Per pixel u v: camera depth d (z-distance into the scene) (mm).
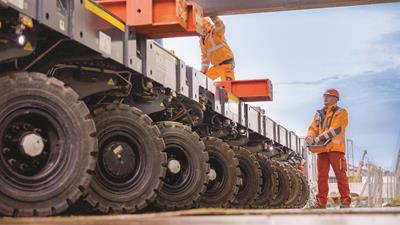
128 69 5672
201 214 3348
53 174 4184
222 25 12938
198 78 7832
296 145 15883
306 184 15531
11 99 4012
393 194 12969
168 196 6664
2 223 2879
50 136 4258
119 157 5336
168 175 6754
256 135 11891
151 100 6457
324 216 3240
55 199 4152
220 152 8320
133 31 5770
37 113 4164
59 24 4387
